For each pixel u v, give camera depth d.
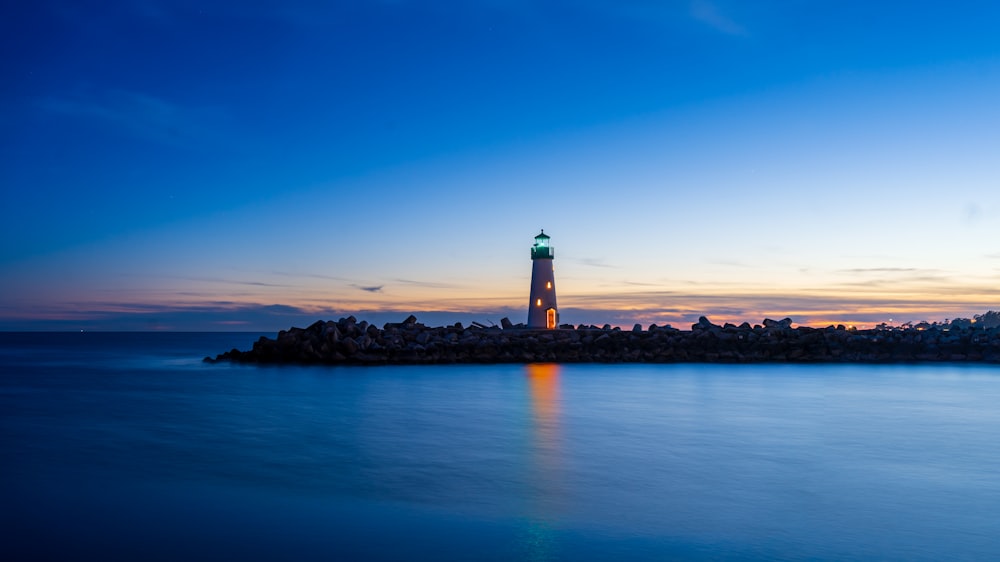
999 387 41.03
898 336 65.81
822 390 39.25
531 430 24.91
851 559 11.76
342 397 35.97
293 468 18.64
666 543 12.53
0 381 47.75
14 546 12.44
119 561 11.73
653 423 26.58
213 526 13.55
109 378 49.97
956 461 19.53
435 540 12.72
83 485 16.81
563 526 13.50
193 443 22.50
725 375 49.44
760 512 14.43
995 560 11.74
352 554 12.00
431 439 23.12
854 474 17.88
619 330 68.31
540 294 70.75
